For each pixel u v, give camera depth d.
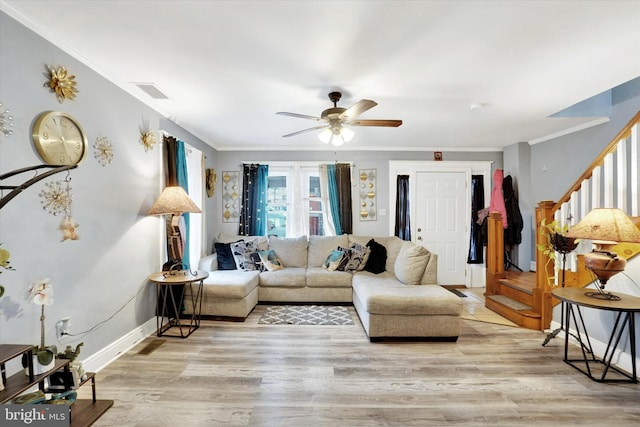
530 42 2.04
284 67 2.38
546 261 3.27
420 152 5.23
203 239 4.44
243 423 1.81
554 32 1.92
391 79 2.59
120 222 2.67
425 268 3.55
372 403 2.00
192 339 2.99
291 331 3.21
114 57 2.23
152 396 2.06
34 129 1.86
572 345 2.89
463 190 5.24
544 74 2.51
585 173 2.81
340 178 5.10
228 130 4.18
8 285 1.73
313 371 2.40
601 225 2.20
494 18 1.78
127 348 2.75
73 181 2.15
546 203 3.20
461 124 3.93
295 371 2.40
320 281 4.09
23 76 1.80
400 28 1.88
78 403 1.93
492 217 4.24
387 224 5.21
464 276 5.22
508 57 2.24
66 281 2.11
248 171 5.07
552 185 4.52
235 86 2.72
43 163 1.91
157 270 3.26
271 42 2.03
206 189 4.73
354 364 2.52
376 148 5.21
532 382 2.26
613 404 2.00
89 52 2.16
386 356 2.67
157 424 1.79
